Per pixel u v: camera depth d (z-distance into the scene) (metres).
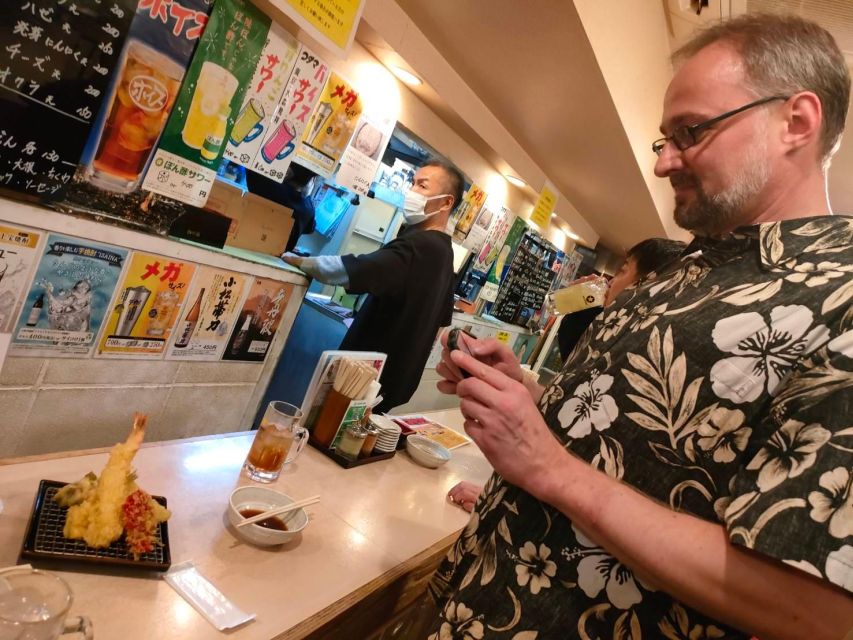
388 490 1.65
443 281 2.69
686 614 0.83
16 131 1.25
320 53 1.84
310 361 3.07
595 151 2.75
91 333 1.63
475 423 0.90
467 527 1.18
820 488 0.66
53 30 1.21
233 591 0.99
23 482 1.03
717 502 0.80
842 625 0.64
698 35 1.05
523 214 4.02
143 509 0.97
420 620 1.68
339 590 1.12
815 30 0.92
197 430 2.18
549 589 0.92
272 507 1.27
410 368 2.70
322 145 2.01
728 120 0.92
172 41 1.42
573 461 0.86
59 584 0.69
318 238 3.38
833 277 0.81
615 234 5.05
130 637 0.81
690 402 0.86
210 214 1.78
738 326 0.84
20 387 1.54
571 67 1.92
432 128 2.57
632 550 0.76
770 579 0.67
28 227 1.36
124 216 1.55
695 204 0.98
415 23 2.00
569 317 3.00
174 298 1.80
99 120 1.37
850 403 0.68
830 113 0.90
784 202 0.93
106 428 1.83
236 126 1.68
